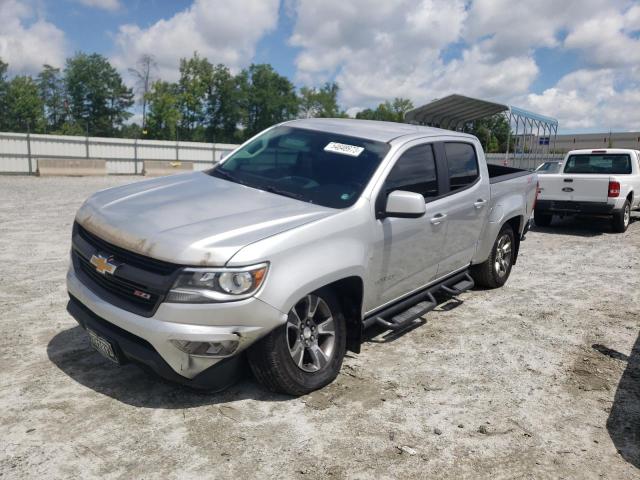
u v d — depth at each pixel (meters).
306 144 4.57
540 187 12.04
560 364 4.46
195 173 4.69
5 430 3.06
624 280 7.37
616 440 3.34
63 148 32.69
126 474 2.74
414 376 4.10
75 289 3.49
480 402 3.75
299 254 3.33
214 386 3.27
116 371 3.86
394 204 3.86
